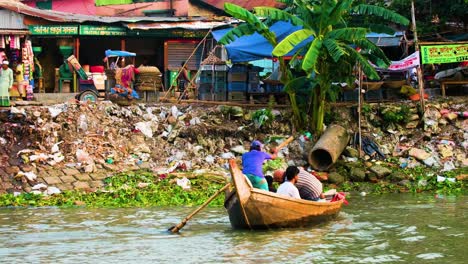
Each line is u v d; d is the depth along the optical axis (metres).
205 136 31.31
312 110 32.00
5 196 25.94
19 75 34.88
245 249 18.20
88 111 31.34
